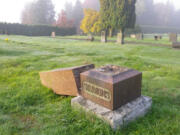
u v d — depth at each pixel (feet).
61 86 13.17
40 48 41.34
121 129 8.77
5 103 11.39
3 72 19.81
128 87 10.01
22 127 8.89
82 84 11.14
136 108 9.91
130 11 73.36
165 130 8.52
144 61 28.68
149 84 16.48
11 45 41.55
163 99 13.07
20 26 122.42
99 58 30.48
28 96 12.66
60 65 24.64
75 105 10.77
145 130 8.53
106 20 75.97
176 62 30.50
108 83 9.16
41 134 8.09
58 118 9.70
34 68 22.43
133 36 113.50
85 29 121.49
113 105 9.26
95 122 8.89
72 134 8.29
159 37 96.27
